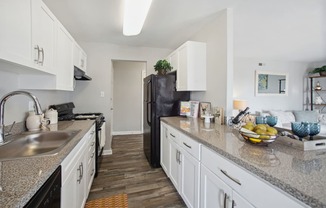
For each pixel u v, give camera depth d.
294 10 1.97
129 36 2.90
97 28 2.57
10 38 0.94
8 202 0.55
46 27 1.38
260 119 1.45
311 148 1.05
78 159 1.38
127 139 4.41
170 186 2.16
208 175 1.25
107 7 1.95
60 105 2.45
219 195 1.11
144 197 1.92
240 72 4.51
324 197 0.56
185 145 1.68
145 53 3.52
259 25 2.41
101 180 2.30
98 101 3.32
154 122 2.71
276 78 4.78
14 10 0.97
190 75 2.35
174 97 2.78
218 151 1.10
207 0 1.79
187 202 1.63
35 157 0.94
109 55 3.34
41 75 1.58
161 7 1.92
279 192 0.70
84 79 3.06
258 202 0.80
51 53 1.48
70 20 2.29
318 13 2.05
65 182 1.05
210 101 2.30
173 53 2.86
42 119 1.69
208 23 2.34
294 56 4.29
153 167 2.72
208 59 2.35
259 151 1.03
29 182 0.67
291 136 1.18
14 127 1.44
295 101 4.95
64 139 1.57
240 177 0.92
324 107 4.92
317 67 4.99
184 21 2.28
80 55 2.62
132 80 5.01
